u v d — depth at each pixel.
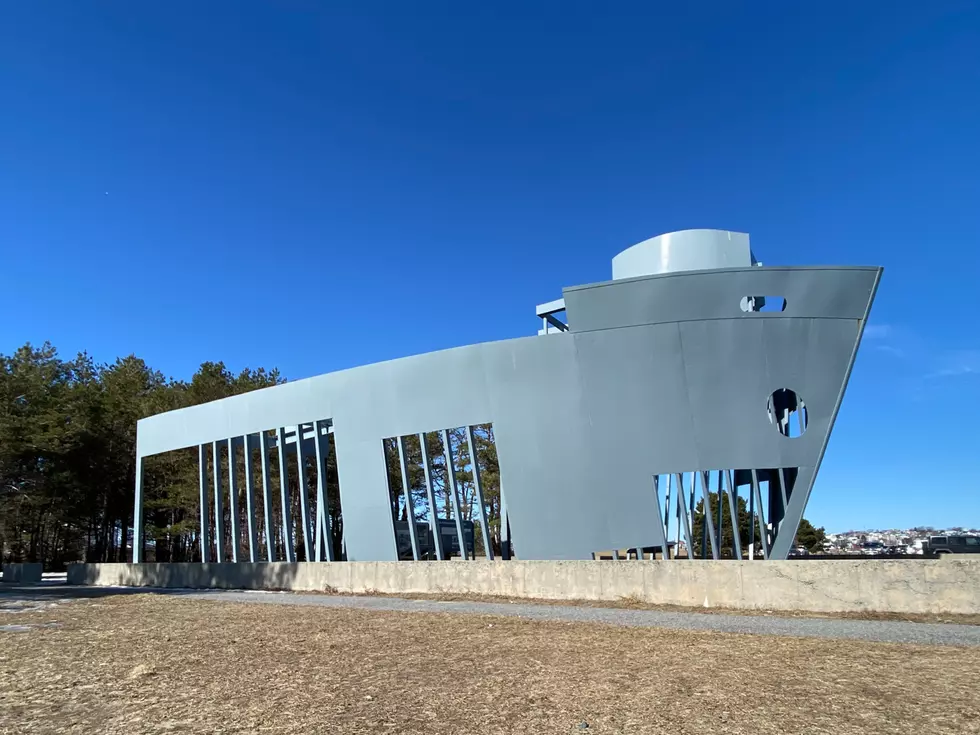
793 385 18.36
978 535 29.80
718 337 18.62
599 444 19.33
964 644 9.45
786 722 5.88
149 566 26.70
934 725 5.71
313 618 13.77
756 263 22.67
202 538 28.52
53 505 45.28
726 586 13.60
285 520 25.73
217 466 28.45
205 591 22.53
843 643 9.58
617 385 19.34
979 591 11.65
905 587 12.09
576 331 19.86
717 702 6.56
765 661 8.41
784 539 17.91
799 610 12.77
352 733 5.85
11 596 21.47
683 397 18.73
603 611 13.62
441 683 7.64
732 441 18.33
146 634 12.05
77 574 30.31
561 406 19.88
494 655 9.24
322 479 25.41
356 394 23.83
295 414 25.69
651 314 19.08
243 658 9.42
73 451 45.03
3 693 7.50
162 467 46.12
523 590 16.31
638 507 18.75
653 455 18.81
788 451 18.16
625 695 6.93
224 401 28.09
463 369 21.44
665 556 18.45
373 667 8.59
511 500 19.98
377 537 23.05
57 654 10.06
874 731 5.59
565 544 19.23
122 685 7.84
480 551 46.69
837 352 18.42
